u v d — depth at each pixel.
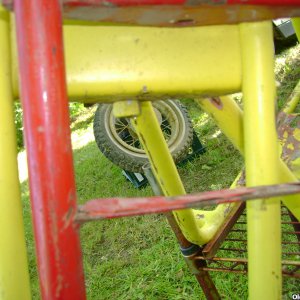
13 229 0.73
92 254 2.77
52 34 0.60
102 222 3.06
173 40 0.80
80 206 0.63
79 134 5.88
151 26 0.76
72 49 0.78
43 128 0.58
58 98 0.60
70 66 0.78
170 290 2.16
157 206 0.63
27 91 0.59
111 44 0.78
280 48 4.60
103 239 2.90
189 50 0.80
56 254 0.60
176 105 3.42
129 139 3.46
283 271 1.33
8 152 0.73
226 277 2.06
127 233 2.84
